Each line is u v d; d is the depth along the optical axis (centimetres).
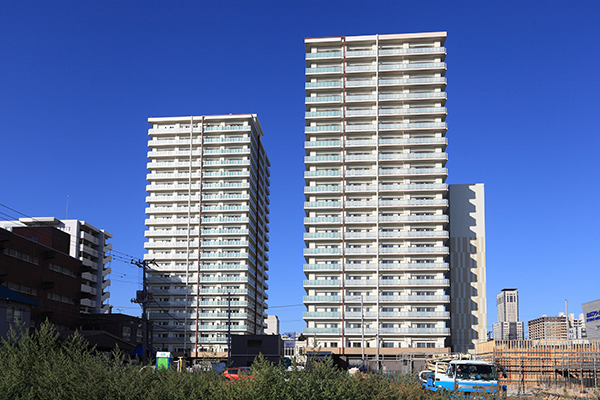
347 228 12606
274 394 1416
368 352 11506
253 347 7325
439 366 3891
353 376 1543
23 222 13062
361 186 12662
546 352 6081
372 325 11812
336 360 10975
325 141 13012
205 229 14275
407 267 12088
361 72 13100
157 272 14038
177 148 14838
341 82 13138
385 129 12850
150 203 14600
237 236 14188
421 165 12794
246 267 13812
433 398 1631
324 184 12900
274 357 7231
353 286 12062
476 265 13200
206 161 14675
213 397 1506
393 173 12656
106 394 1529
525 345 6234
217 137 14812
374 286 12056
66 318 9462
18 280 8138
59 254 9375
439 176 12669
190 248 14188
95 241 13550
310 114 13062
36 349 1866
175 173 14600
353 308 11956
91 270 13312
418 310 11856
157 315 13712
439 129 12750
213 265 13938
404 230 12444
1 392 1562
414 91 13088
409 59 13162
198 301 13775
